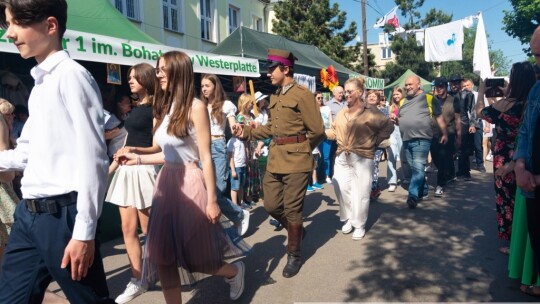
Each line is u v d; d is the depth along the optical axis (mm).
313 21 21078
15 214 1891
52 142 1746
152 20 12805
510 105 3580
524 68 3506
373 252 4121
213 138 4469
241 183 5930
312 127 3551
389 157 7020
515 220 3076
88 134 1723
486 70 9453
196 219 2646
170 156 2689
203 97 4555
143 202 3270
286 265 3646
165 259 2645
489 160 10391
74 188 1775
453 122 6988
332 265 3822
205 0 15953
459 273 3549
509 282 3344
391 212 5598
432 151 6395
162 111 2688
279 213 3785
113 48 4758
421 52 33250
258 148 5844
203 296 3246
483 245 4215
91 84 1787
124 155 2896
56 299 2359
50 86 1742
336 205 6211
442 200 6176
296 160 3590
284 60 3682
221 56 6719
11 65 5895
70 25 4883
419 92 5742
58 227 1767
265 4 21016
